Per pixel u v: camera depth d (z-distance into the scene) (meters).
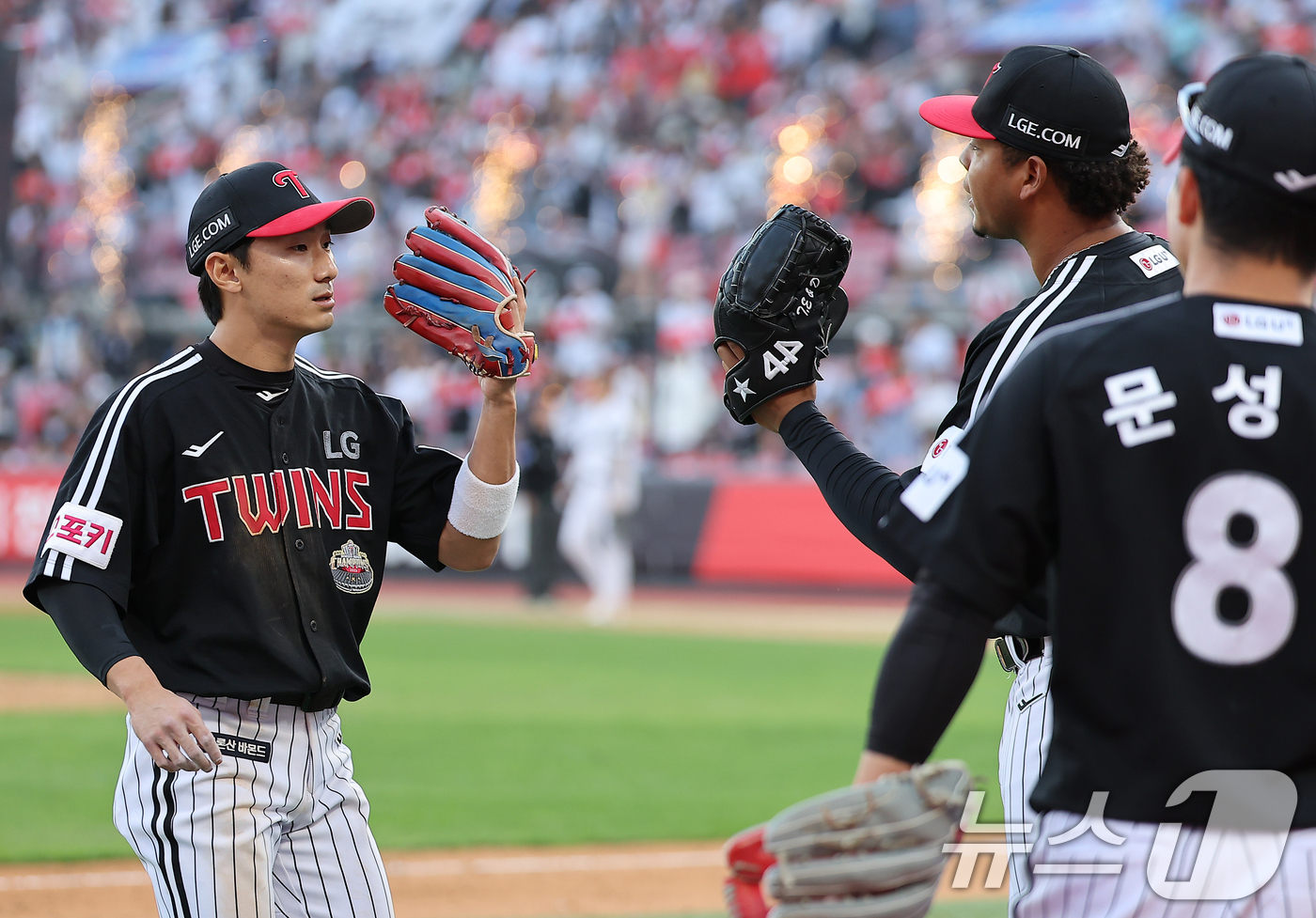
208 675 10.64
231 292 11.02
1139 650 6.86
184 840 10.44
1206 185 7.14
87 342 82.50
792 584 63.03
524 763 28.02
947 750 28.97
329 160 97.50
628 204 82.94
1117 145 10.45
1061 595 7.06
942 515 7.20
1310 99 6.98
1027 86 10.46
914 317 67.50
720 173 83.56
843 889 7.08
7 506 71.50
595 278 78.19
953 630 7.12
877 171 78.81
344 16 105.06
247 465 10.95
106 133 97.38
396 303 11.54
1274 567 6.83
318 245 11.20
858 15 87.62
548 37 97.56
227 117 102.75
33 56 102.44
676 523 65.88
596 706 35.16
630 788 25.88
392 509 12.00
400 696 36.16
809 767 27.95
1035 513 7.05
